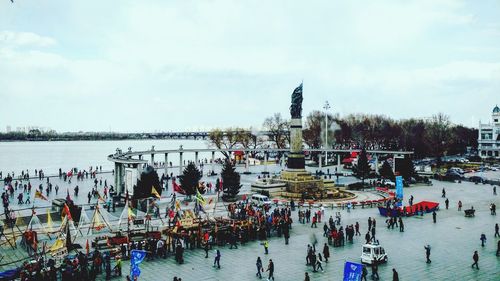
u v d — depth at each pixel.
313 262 41.16
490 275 39.72
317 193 86.50
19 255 44.34
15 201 76.25
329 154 190.75
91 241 49.16
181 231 51.06
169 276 39.16
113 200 71.75
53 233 49.69
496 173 146.38
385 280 38.16
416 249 48.75
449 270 41.19
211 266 42.22
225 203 78.50
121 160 79.56
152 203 67.25
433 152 188.38
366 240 49.81
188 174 81.19
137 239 47.66
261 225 54.50
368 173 111.12
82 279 36.72
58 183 103.31
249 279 38.50
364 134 187.12
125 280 37.59
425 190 101.00
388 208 67.75
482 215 69.75
